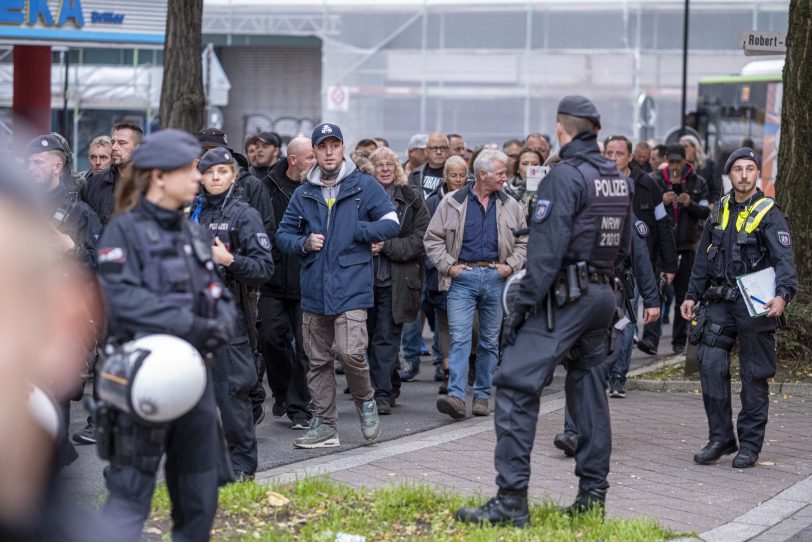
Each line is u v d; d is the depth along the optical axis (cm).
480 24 4450
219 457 639
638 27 4322
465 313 1248
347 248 1071
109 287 591
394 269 1295
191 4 1636
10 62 3456
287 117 5422
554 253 771
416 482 941
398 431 1199
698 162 2244
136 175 609
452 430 1202
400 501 841
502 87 4444
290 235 1090
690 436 1179
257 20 4647
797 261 1594
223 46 5425
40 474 242
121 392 561
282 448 1109
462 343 1245
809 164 1592
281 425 1242
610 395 1414
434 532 777
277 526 780
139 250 598
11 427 232
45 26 2123
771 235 1038
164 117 1645
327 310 1073
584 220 784
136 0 2200
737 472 1027
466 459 1046
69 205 897
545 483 963
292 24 4625
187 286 605
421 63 4503
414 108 4519
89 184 1273
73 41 2156
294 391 1215
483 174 1245
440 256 1245
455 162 1477
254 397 1183
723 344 1055
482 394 1290
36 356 226
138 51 4625
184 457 612
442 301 1405
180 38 1636
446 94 4488
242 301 884
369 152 1648
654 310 1200
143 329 591
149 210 605
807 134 1590
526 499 800
